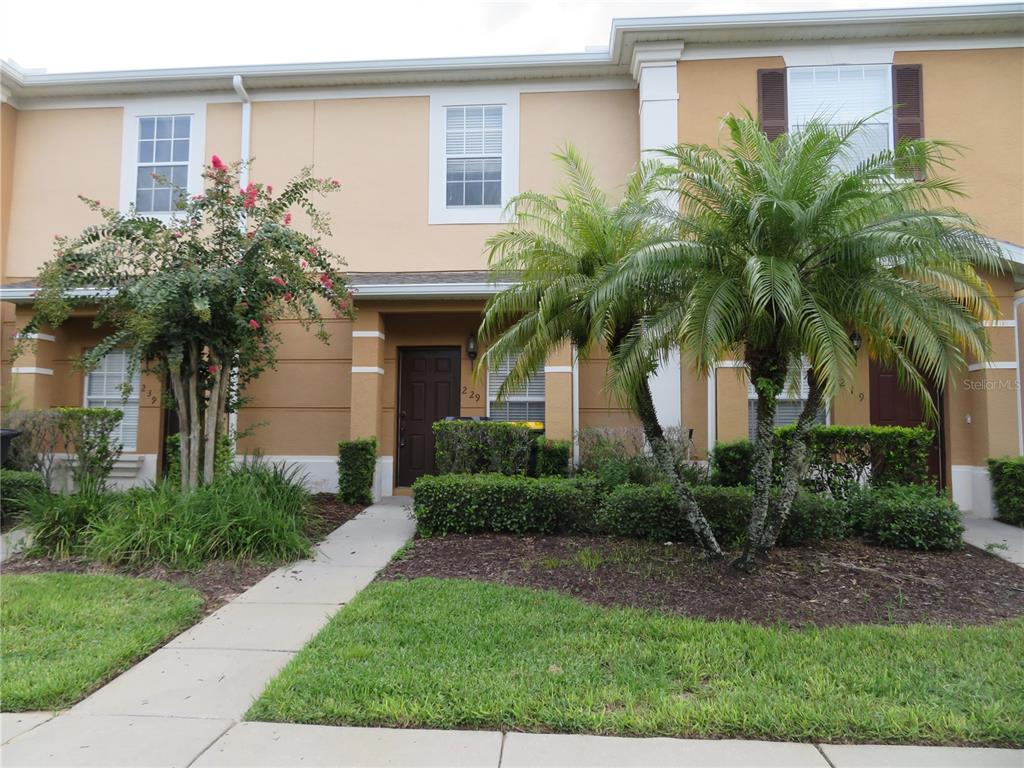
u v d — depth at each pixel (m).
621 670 4.05
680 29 10.07
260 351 8.22
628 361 5.51
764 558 6.07
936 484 9.08
